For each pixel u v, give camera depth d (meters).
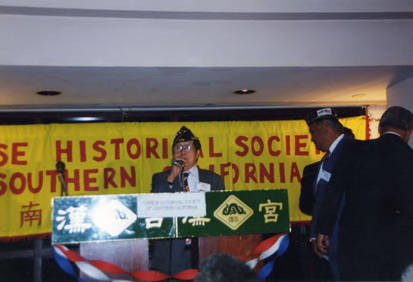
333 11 2.93
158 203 1.97
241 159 4.20
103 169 3.98
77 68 2.86
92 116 4.15
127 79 3.21
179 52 2.92
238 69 3.04
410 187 2.14
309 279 4.12
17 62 2.74
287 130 4.32
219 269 0.86
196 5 2.82
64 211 1.90
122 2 2.75
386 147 2.28
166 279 2.18
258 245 2.11
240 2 2.87
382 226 2.23
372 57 3.08
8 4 2.63
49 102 3.87
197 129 4.19
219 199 2.03
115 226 1.93
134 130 4.09
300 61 3.03
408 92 3.46
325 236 2.40
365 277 2.23
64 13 2.76
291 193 4.23
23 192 3.81
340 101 4.35
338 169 2.43
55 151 3.93
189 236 1.98
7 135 3.87
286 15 2.95
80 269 1.97
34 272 3.81
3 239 3.71
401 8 2.97
